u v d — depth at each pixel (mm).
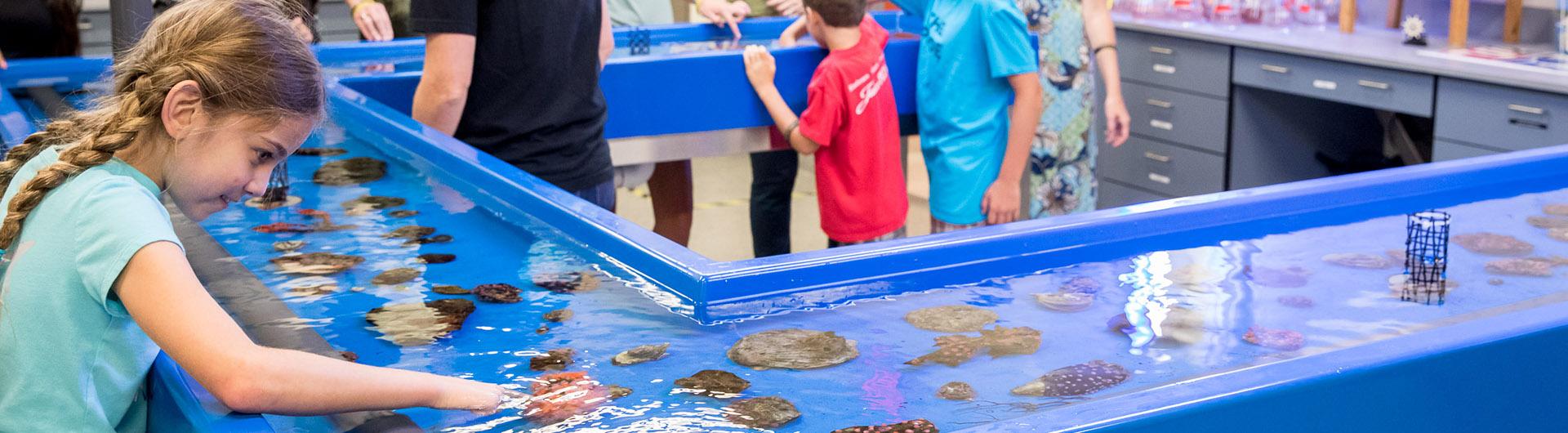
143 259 936
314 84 1038
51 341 967
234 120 985
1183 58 4219
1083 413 927
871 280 1423
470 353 1196
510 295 1377
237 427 916
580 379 1119
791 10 3838
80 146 983
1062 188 3061
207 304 939
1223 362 1168
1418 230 1583
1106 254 1540
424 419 1021
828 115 2777
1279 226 1667
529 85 2182
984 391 1087
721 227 4492
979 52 2727
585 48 2260
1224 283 1427
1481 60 3484
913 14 3176
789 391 1088
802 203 4855
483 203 1792
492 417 1027
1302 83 3844
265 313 1276
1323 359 1028
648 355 1185
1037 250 1524
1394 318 1302
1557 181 1907
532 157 2213
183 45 984
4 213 1030
